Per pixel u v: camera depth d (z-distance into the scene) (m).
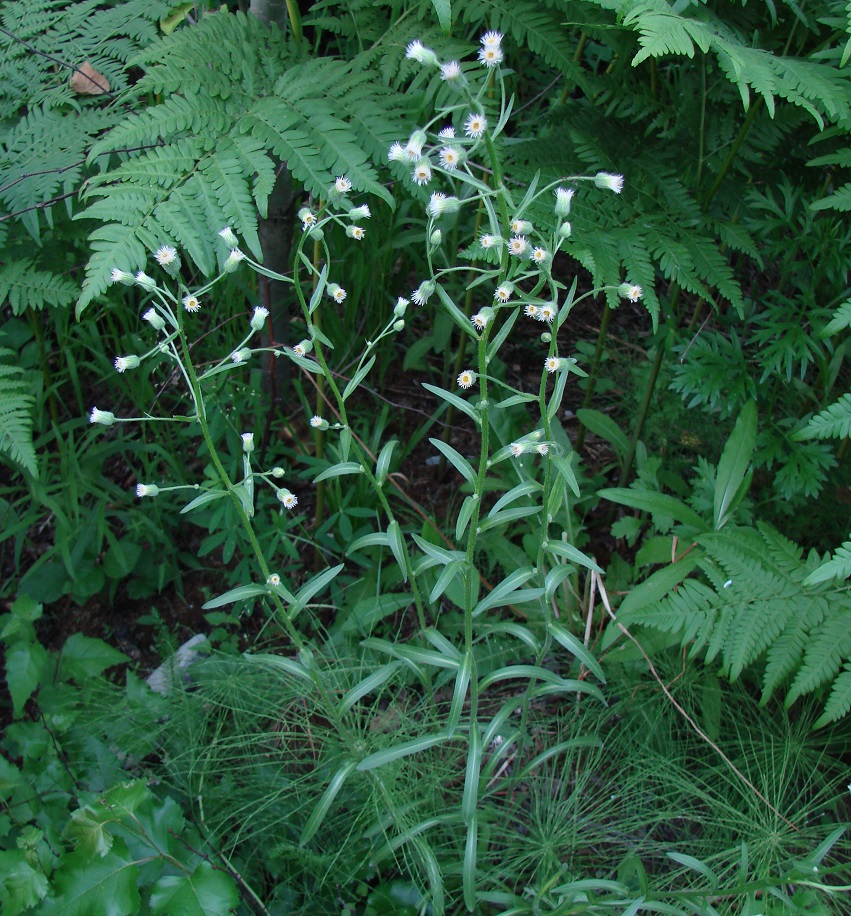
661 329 1.10
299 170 0.84
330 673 1.02
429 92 0.91
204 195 0.82
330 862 0.92
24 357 1.16
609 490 0.99
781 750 0.99
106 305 1.10
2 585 1.18
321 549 1.13
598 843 0.96
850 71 0.86
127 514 1.15
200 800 0.93
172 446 1.18
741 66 0.76
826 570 0.82
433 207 0.65
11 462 1.11
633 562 1.19
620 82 0.97
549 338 0.71
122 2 1.16
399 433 1.28
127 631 1.16
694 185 1.01
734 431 0.99
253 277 1.17
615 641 1.03
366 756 0.83
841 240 0.98
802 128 1.02
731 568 0.94
